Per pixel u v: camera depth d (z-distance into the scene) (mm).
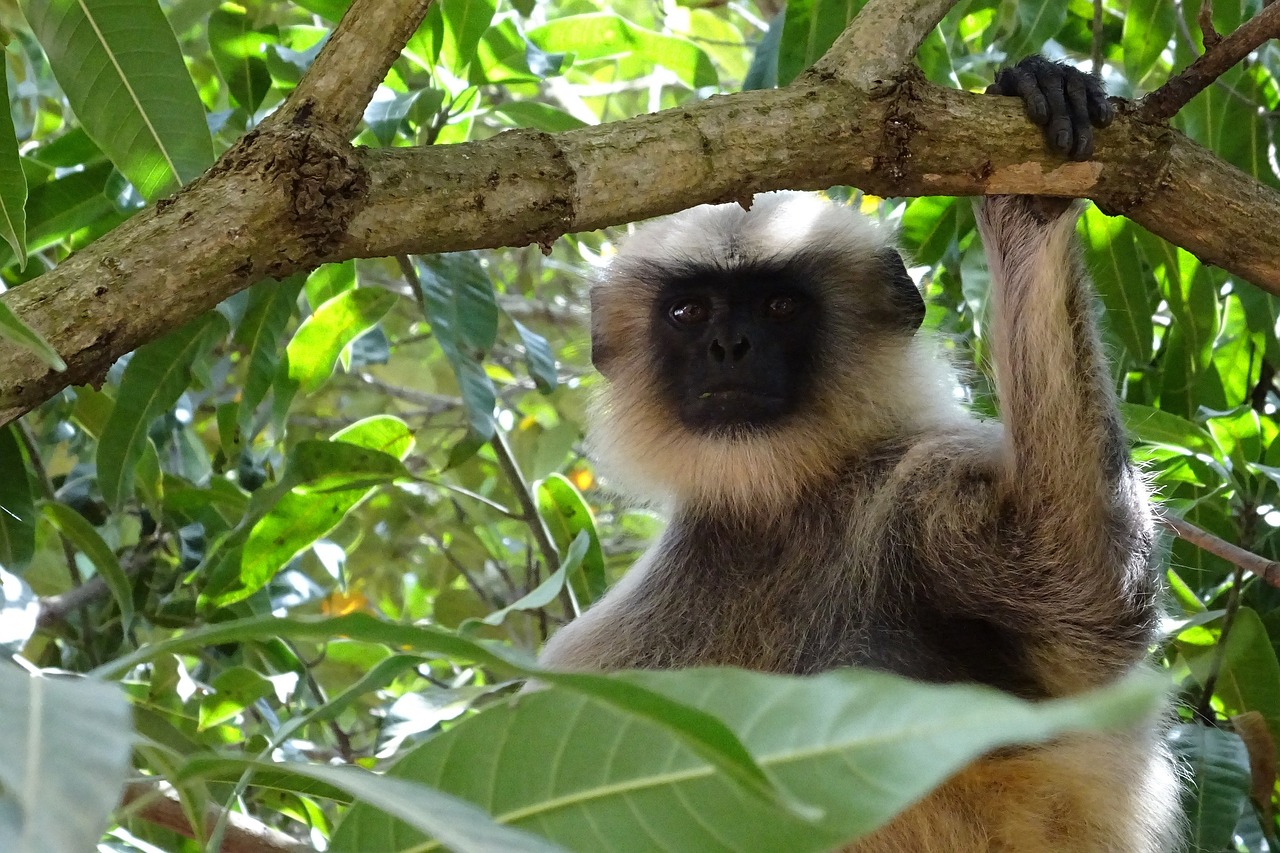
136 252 2736
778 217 5582
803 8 4699
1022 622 4242
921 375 5395
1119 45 6055
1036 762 4035
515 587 7742
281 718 6039
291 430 8023
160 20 3639
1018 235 4152
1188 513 5270
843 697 1588
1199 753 4613
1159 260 5270
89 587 5836
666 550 5277
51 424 6176
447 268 5293
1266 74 5555
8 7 6188
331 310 5734
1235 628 4723
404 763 2008
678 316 5449
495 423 5820
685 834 1843
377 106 5086
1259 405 5809
